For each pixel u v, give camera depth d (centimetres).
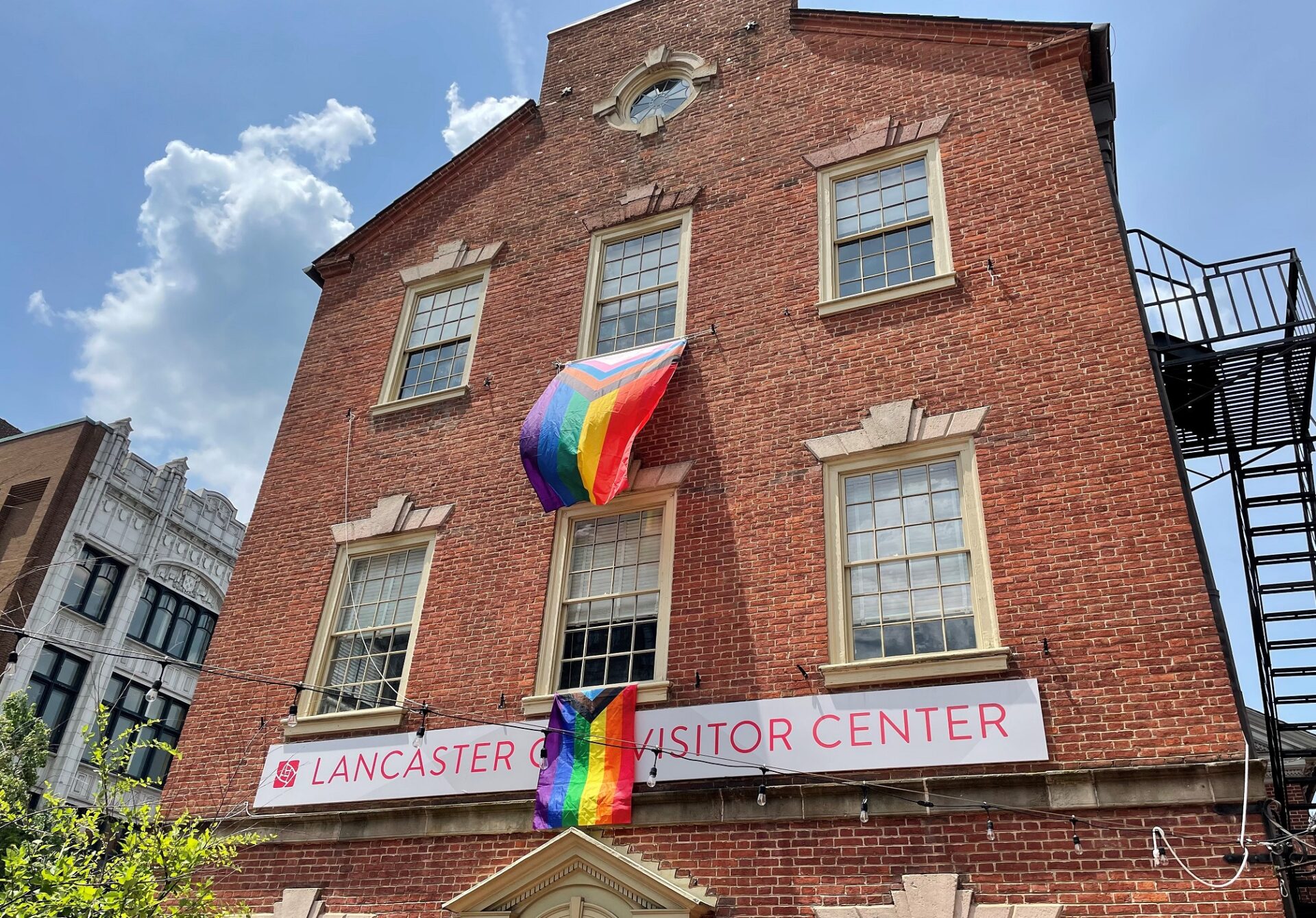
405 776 1048
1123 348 962
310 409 1445
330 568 1264
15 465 2597
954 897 775
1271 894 702
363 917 983
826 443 1045
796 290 1174
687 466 1105
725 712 937
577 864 905
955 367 1031
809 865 839
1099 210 1051
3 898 858
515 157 1554
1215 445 1164
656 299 1282
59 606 2414
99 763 986
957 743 835
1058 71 1168
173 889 923
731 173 1326
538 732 1007
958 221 1127
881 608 948
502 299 1403
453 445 1288
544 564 1126
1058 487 920
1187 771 757
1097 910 741
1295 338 966
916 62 1275
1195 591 824
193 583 2859
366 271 1573
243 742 1169
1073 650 841
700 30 1498
